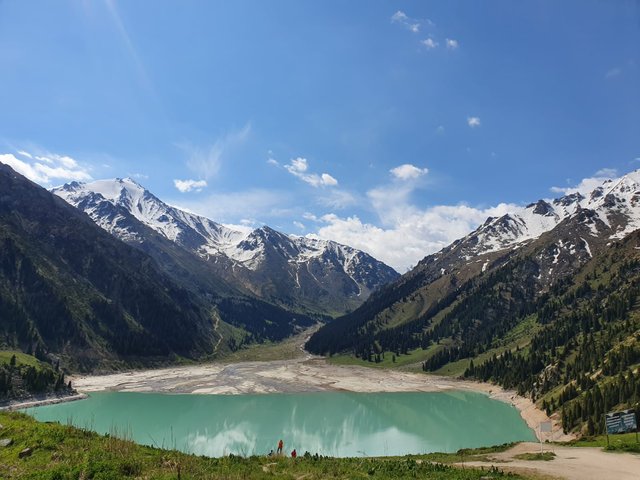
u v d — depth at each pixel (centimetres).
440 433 10575
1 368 12812
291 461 3894
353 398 15488
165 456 3134
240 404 13775
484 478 3356
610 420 5297
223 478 2772
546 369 14838
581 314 19912
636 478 3409
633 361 10769
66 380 17225
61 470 2500
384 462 4106
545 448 5775
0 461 2689
